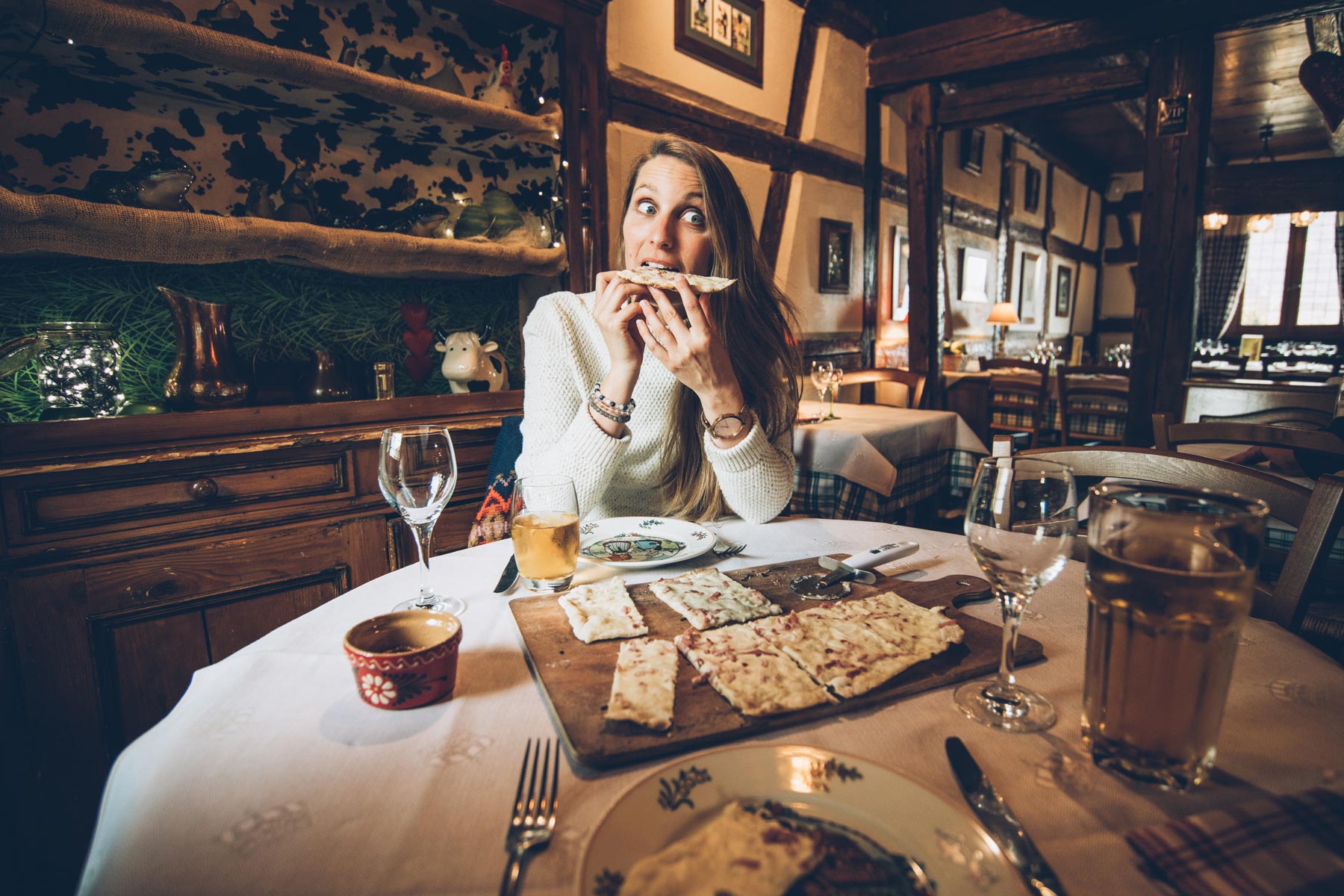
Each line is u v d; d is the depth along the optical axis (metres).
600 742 0.51
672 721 0.54
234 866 0.41
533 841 0.42
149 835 0.44
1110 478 1.09
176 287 1.90
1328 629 1.33
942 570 0.93
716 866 0.36
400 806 0.47
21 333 1.67
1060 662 0.68
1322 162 4.03
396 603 0.84
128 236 1.49
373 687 0.59
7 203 1.28
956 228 6.72
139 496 1.49
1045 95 4.25
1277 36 4.79
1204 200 3.68
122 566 1.48
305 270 2.15
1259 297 9.60
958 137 6.35
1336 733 0.54
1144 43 3.80
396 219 2.12
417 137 2.33
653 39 3.14
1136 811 0.46
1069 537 0.55
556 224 2.58
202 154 1.96
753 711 0.55
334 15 2.20
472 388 2.39
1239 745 0.53
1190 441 1.83
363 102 1.94
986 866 0.37
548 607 0.79
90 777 1.46
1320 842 0.39
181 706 0.60
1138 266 3.85
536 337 1.39
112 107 1.79
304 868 0.41
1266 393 3.68
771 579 0.87
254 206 1.87
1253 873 0.37
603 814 0.43
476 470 2.10
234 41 1.59
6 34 1.46
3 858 1.37
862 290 4.96
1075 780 0.49
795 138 4.17
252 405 1.89
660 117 3.23
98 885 0.40
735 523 1.19
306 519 1.74
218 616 1.62
